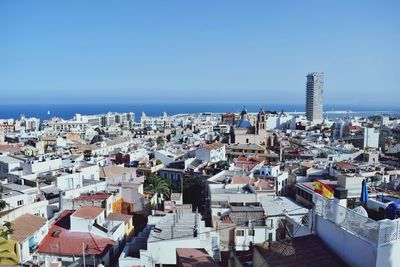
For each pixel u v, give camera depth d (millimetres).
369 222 19688
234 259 29484
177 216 55062
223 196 73750
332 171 91312
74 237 54594
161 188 99938
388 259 19000
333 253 22203
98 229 55156
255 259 25219
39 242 53062
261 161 125438
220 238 61188
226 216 65250
